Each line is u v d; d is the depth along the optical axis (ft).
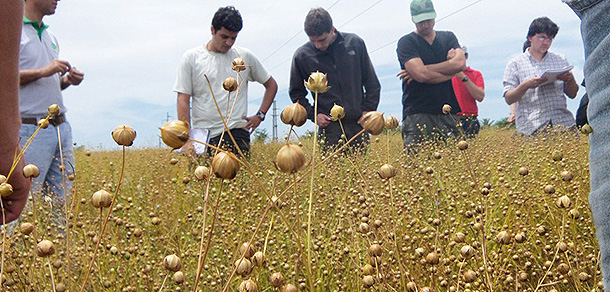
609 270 3.49
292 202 11.12
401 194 11.25
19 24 4.59
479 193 7.40
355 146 21.98
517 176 13.46
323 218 11.21
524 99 25.90
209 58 20.58
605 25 3.64
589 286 7.32
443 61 23.86
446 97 24.02
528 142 22.54
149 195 14.89
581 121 7.10
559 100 25.39
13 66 4.62
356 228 9.12
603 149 3.51
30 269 8.00
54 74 15.12
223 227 10.84
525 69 25.99
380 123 4.37
